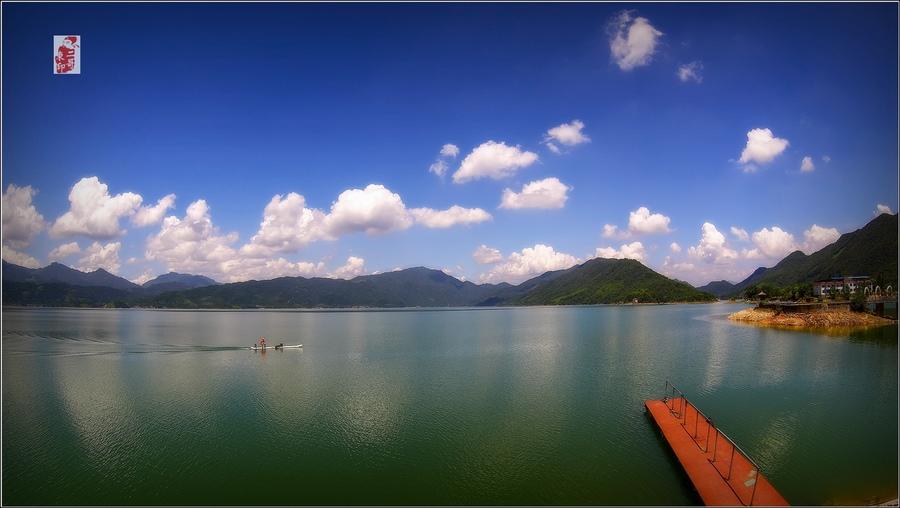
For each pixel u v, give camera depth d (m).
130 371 67.81
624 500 27.75
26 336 122.50
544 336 118.88
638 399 48.72
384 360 78.38
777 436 36.94
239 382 59.16
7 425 41.50
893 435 37.22
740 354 77.88
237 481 30.59
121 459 34.09
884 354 75.94
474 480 30.56
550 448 35.50
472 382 58.03
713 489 27.27
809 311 133.88
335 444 36.84
